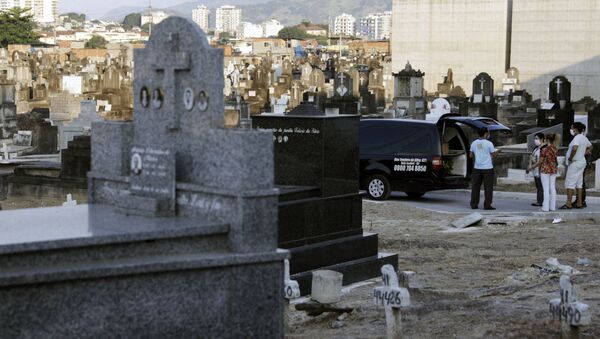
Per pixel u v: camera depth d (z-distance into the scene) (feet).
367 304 37.68
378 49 565.94
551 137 70.13
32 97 195.21
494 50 268.41
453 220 65.31
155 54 26.50
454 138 75.25
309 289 40.75
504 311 34.55
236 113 121.90
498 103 174.40
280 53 450.30
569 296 27.78
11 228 23.57
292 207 40.70
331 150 42.39
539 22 258.16
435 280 44.55
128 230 23.30
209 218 24.85
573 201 74.59
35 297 21.61
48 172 73.41
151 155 26.22
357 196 43.78
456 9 271.49
